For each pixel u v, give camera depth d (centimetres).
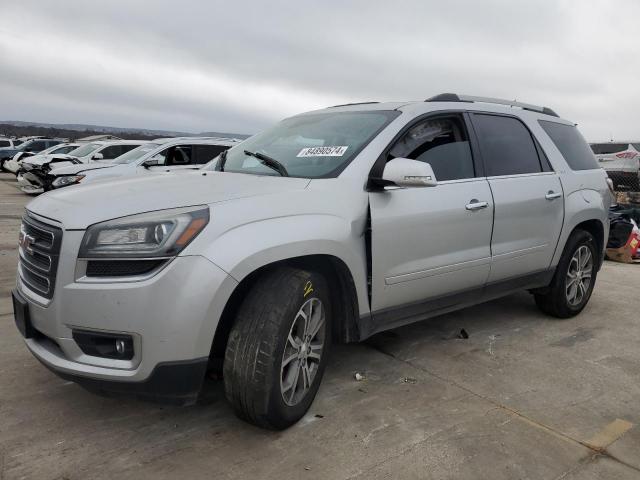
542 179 453
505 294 445
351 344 428
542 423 311
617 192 1243
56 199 293
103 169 1130
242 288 284
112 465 259
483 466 267
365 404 327
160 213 259
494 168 417
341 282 322
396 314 355
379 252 329
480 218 391
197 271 250
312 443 283
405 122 365
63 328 258
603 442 293
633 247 832
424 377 369
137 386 252
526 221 432
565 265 483
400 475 258
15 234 933
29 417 301
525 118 467
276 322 271
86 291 251
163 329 247
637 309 555
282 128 424
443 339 445
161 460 264
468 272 390
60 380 347
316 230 291
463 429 301
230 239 261
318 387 315
